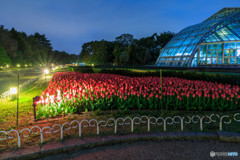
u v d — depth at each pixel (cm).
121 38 5475
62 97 848
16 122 631
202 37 2058
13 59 5891
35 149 431
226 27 2058
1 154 415
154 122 587
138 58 3653
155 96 760
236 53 1841
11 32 6353
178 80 1015
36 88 1505
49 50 11394
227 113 653
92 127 555
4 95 1137
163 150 429
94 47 5106
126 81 1084
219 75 1076
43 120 637
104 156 409
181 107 711
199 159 385
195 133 493
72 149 444
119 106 742
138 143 470
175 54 2414
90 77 1434
